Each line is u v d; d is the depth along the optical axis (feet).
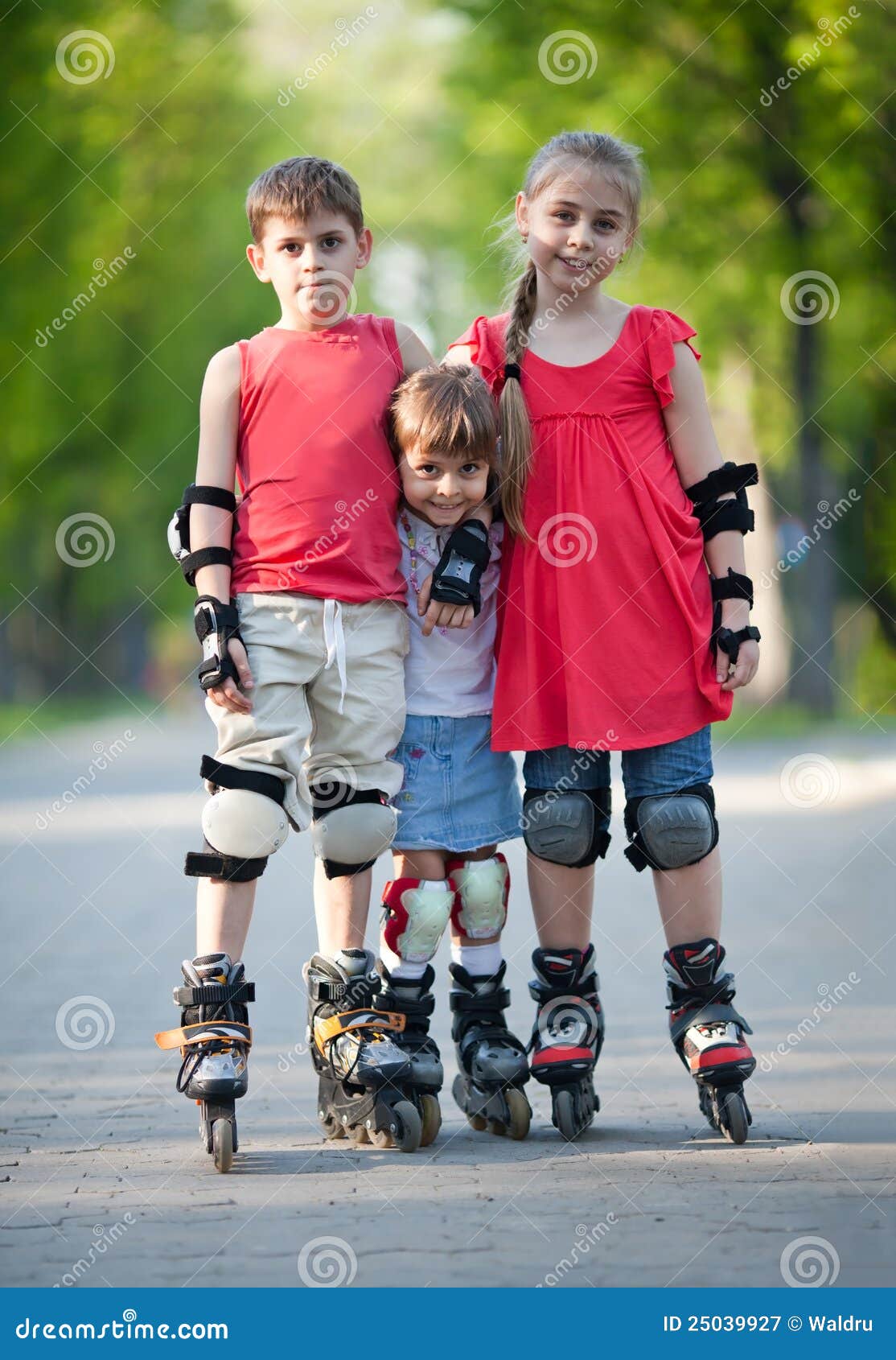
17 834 76.95
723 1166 20.47
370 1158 21.43
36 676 246.47
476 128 124.26
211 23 143.02
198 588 22.66
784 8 104.47
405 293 162.91
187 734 183.93
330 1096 22.63
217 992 21.50
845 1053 28.14
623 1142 22.26
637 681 23.06
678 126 112.16
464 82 120.26
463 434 22.36
